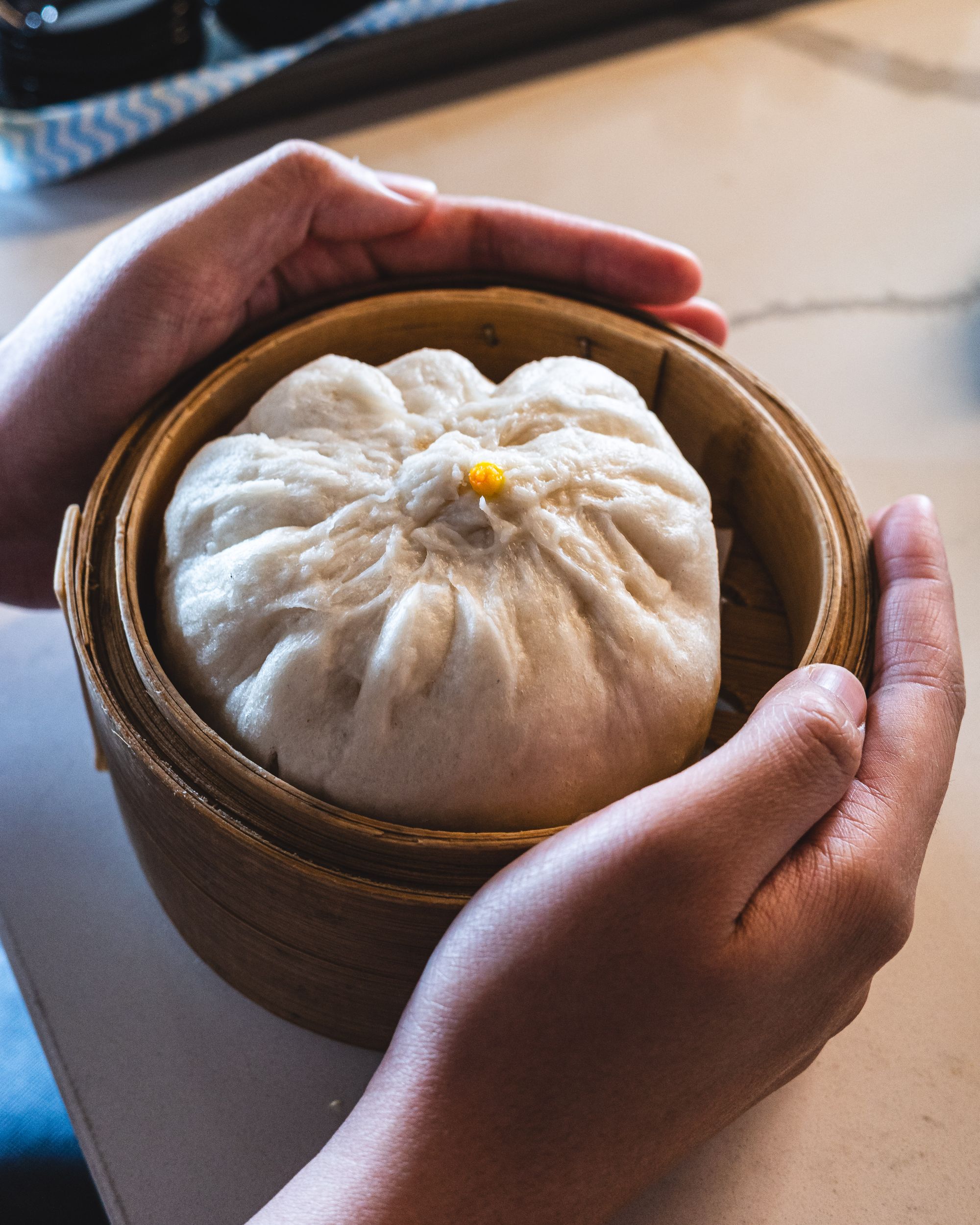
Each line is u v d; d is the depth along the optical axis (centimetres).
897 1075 36
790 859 31
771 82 62
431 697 34
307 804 32
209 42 56
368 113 59
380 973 34
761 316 51
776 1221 35
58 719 42
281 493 36
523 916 30
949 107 61
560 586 34
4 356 40
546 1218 31
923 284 53
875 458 48
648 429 37
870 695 35
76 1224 43
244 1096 36
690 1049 31
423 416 38
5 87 53
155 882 37
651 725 34
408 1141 30
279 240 40
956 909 39
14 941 38
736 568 40
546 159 57
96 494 36
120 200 54
